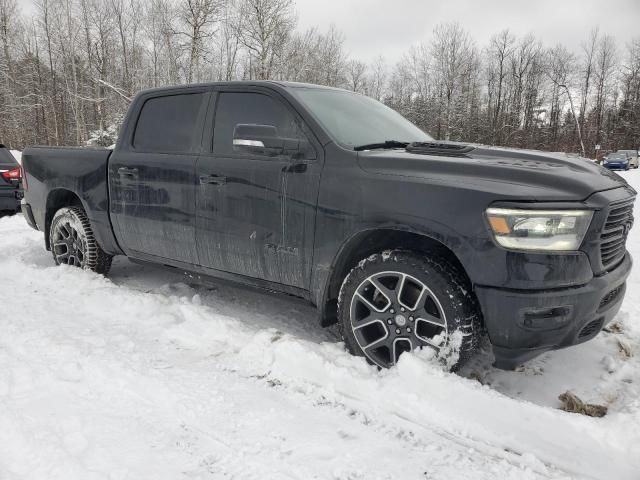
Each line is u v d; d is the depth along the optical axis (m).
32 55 45.47
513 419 2.29
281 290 3.29
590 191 2.45
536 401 2.69
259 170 3.17
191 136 3.68
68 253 4.81
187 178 3.57
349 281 2.91
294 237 3.06
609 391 2.74
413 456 2.11
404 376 2.59
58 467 1.96
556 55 61.53
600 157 53.31
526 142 59.44
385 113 3.96
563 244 2.38
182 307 3.66
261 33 33.66
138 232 4.02
